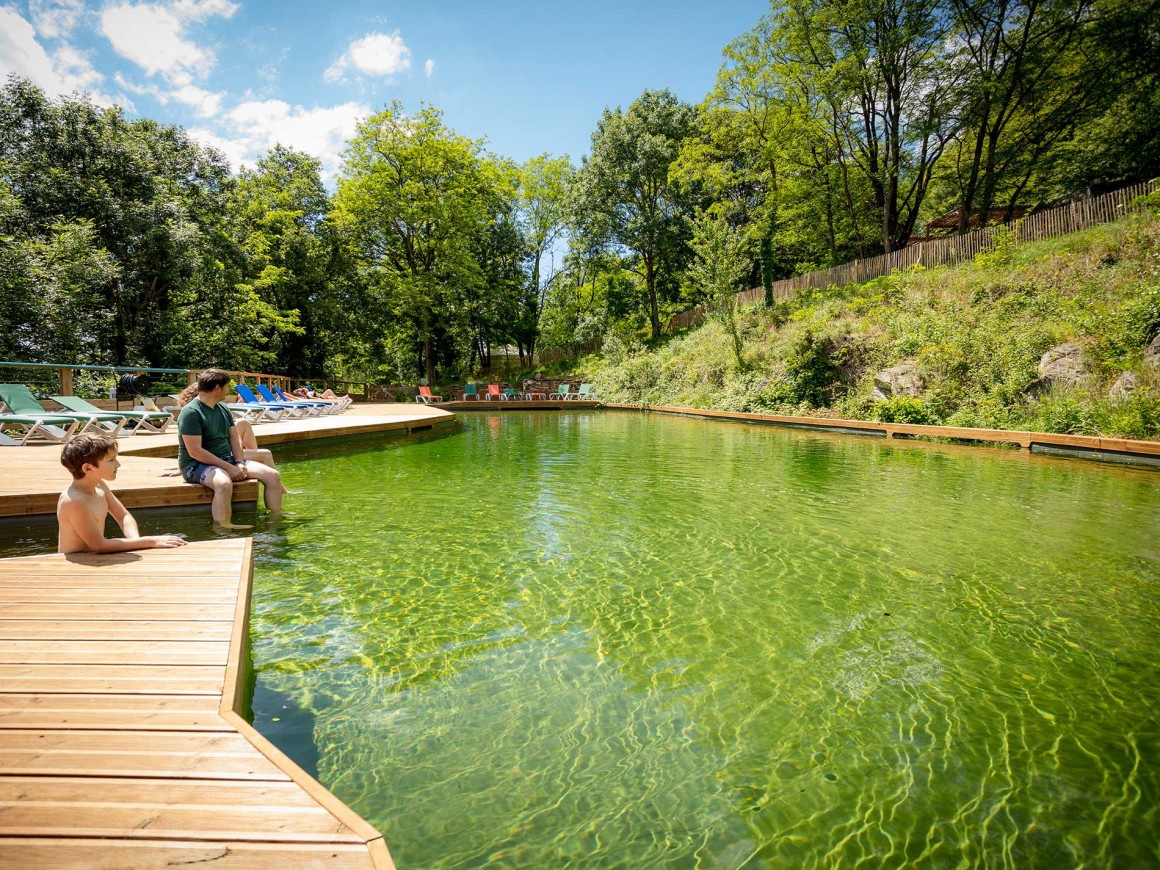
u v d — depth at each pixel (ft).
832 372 51.31
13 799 4.50
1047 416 32.55
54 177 51.67
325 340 90.68
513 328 113.29
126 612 8.47
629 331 106.32
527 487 22.99
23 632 7.73
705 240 65.21
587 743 7.34
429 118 89.40
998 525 17.35
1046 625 10.76
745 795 6.46
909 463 28.58
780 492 22.06
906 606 11.59
